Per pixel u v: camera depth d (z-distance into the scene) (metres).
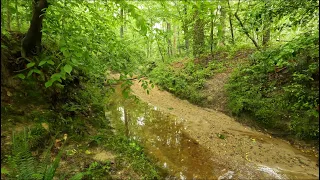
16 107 4.01
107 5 4.07
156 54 21.31
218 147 5.57
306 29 6.45
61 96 5.23
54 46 5.15
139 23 2.11
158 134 6.28
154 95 10.77
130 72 4.15
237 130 6.64
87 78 6.69
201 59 12.71
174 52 20.47
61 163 3.54
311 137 5.46
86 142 4.45
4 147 3.17
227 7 8.94
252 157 5.09
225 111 7.98
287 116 6.15
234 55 11.35
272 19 6.16
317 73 5.88
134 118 7.46
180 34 18.38
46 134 3.93
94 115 6.04
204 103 9.00
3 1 3.73
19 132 3.57
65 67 2.56
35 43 4.28
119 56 4.33
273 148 5.49
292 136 5.82
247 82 8.12
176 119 7.59
